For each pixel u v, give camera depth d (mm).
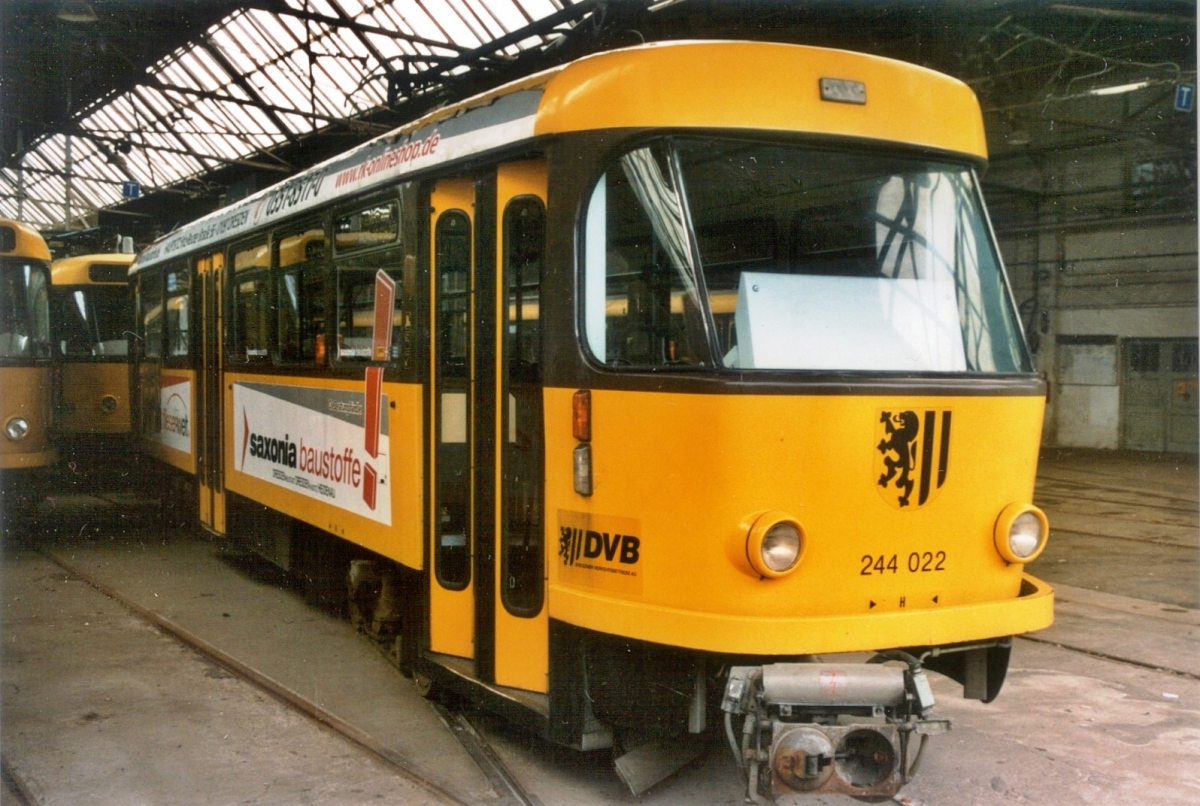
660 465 4074
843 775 3838
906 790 4598
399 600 6121
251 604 8078
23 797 4504
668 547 4043
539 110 4621
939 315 4465
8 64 18141
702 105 4199
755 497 3912
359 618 6691
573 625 4383
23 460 9703
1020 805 4449
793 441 3938
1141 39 15805
